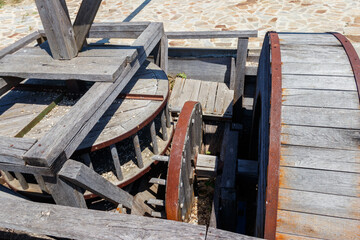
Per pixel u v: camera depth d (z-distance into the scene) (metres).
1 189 3.18
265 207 2.62
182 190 3.77
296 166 2.59
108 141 3.57
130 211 3.95
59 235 2.03
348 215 2.44
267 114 3.10
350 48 3.12
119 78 3.52
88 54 3.91
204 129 6.32
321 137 2.62
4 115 4.24
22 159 2.23
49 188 2.48
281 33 3.72
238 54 6.16
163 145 4.59
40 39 5.27
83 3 3.61
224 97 6.45
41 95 4.70
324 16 8.60
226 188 4.16
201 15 9.30
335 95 2.77
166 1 10.77
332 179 2.51
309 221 2.49
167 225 2.00
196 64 6.89
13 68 3.71
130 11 9.97
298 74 2.97
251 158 5.33
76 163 2.48
